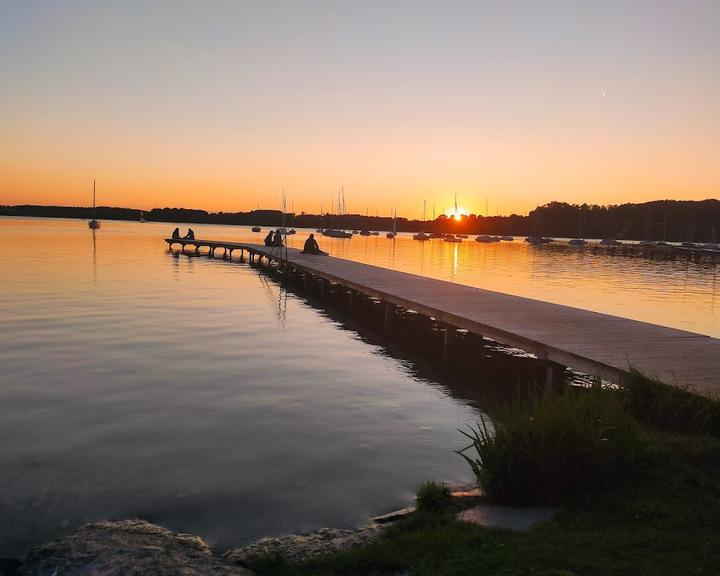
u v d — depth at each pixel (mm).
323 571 3777
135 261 33688
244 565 4023
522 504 4730
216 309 17328
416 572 3596
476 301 13906
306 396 8812
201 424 7363
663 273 40156
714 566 3445
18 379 9141
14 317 14641
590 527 4055
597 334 9898
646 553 3625
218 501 5297
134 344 11953
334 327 15375
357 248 68438
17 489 5449
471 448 6844
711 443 5312
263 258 41688
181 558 3984
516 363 11648
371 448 6754
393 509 5211
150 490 5484
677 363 7879
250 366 10523
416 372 10711
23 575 3863
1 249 39312
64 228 88312
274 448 6648
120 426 7195
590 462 4680
